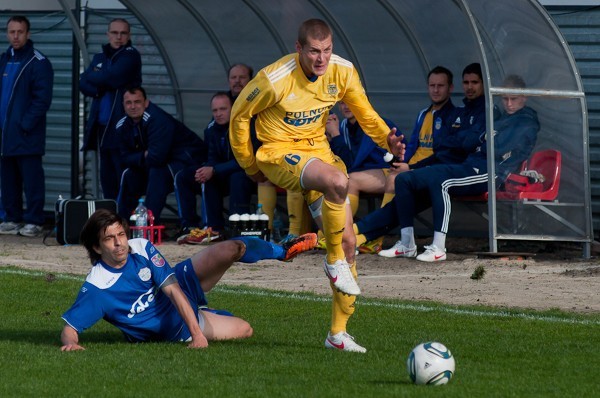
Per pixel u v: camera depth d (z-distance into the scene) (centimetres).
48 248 4091
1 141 4575
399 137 2156
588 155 3769
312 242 2086
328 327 2311
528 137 3700
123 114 4500
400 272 3347
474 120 3781
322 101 2117
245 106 2106
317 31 2017
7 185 4644
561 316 2441
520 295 2811
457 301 2730
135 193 4488
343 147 3888
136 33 4934
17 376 1761
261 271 3419
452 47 4253
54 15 5097
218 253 2061
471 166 3678
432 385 1688
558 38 3750
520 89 3700
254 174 2231
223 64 4778
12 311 2553
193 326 2028
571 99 3766
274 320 2409
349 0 4281
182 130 4447
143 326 2059
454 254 3781
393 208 3741
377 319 2405
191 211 4388
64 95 5116
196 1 4550
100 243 1998
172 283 2034
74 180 5041
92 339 2153
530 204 3703
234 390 1661
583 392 1661
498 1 3666
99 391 1658
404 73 4422
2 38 5238
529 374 1797
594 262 3547
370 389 1661
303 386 1686
